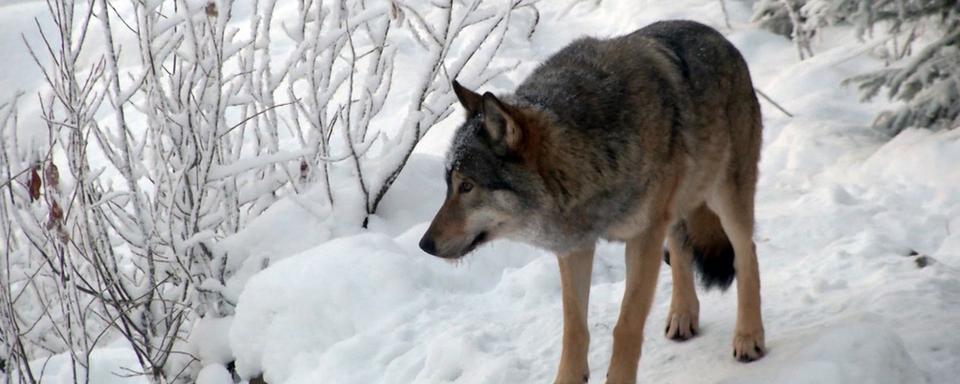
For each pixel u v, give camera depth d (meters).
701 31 8.30
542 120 7.05
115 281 10.52
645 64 7.48
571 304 7.38
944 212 11.20
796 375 6.39
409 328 9.02
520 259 10.59
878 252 9.53
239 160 11.09
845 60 16.38
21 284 13.10
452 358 8.20
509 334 8.65
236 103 11.73
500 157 7.07
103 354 11.50
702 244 8.32
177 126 11.01
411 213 11.91
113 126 18.69
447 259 7.32
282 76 11.62
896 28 14.30
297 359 9.13
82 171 9.98
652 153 7.16
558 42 19.91
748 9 20.00
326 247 9.99
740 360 7.43
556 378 7.41
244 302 9.70
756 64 17.98
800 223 11.12
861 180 12.68
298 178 12.19
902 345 6.58
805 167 13.70
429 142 16.20
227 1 11.04
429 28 11.30
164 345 10.99
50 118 10.38
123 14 23.28
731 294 9.16
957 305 7.75
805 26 16.80
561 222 7.25
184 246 10.57
